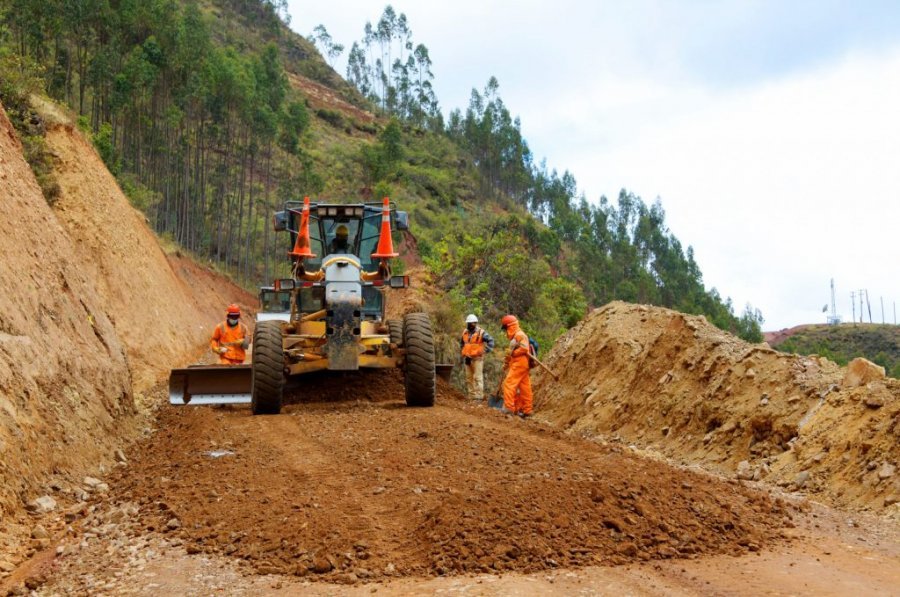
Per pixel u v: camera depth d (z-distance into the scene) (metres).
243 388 12.76
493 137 126.12
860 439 8.59
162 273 28.30
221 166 57.34
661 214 143.62
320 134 101.38
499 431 10.06
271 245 60.78
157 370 20.00
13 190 11.34
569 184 145.88
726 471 10.37
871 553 5.84
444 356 22.08
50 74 41.41
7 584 5.18
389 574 4.99
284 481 7.23
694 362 12.88
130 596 4.81
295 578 4.96
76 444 8.30
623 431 13.49
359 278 12.11
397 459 7.96
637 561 5.30
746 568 5.25
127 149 46.19
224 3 131.75
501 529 5.55
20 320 8.76
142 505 6.75
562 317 28.14
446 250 27.81
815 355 11.15
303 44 145.75
